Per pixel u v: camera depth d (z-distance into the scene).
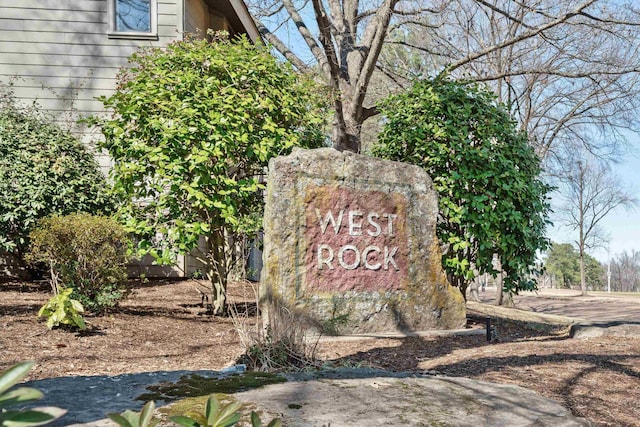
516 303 27.08
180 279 12.05
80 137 11.07
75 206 9.68
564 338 7.15
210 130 7.62
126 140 7.88
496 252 8.96
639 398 3.95
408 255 7.60
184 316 8.02
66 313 6.34
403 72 20.27
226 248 8.80
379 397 2.62
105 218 7.62
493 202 8.36
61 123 12.15
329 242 7.12
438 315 7.68
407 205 7.69
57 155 9.99
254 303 9.46
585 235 37.09
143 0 12.64
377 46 13.30
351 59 16.12
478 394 2.84
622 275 80.12
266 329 4.99
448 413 2.46
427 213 7.82
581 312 20.03
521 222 8.49
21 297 8.27
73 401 2.35
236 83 8.14
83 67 12.38
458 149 8.42
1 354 5.21
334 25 16.00
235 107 7.88
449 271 8.69
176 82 7.94
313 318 6.90
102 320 7.10
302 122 8.78
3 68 12.27
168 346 6.17
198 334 6.91
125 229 7.56
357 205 7.34
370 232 7.38
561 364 4.95
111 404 2.32
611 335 6.96
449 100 8.94
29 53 12.33
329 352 6.04
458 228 8.79
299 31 15.80
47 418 0.77
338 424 2.21
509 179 8.39
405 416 2.36
